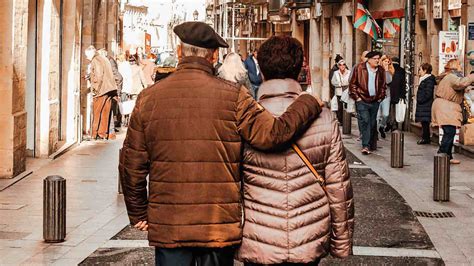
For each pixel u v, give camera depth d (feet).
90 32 78.07
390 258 28.60
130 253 29.12
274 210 16.60
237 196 16.57
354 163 55.26
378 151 62.69
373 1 104.99
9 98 46.14
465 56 67.31
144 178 17.20
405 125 81.20
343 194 16.93
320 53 134.10
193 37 16.81
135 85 84.99
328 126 16.92
